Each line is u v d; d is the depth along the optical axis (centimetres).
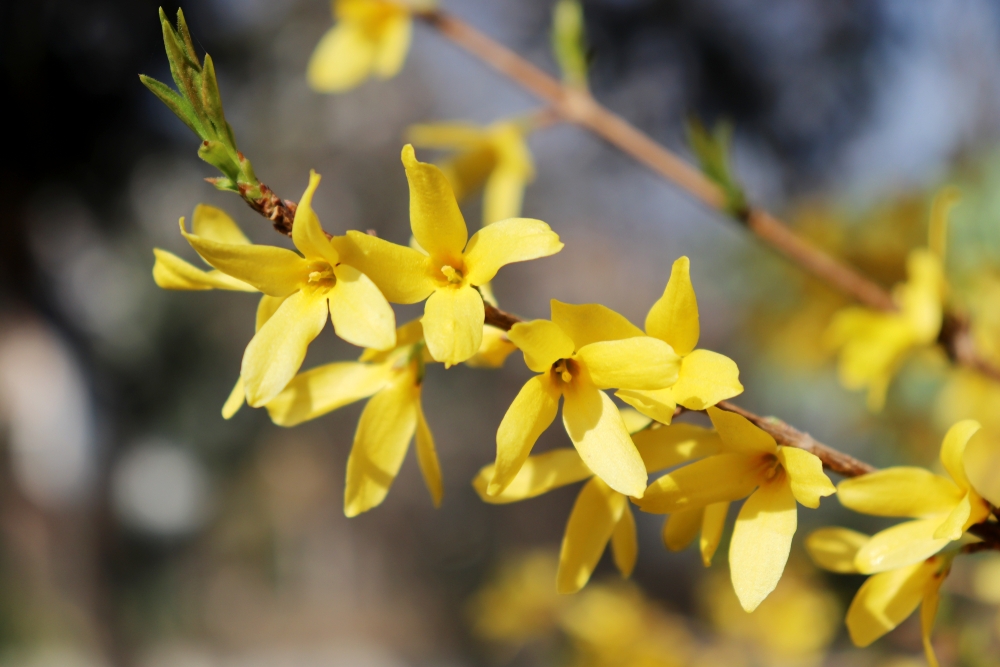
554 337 27
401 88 266
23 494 211
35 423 204
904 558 28
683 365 28
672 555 211
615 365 27
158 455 270
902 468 28
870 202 77
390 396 29
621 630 73
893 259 73
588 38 156
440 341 27
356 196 282
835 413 78
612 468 27
